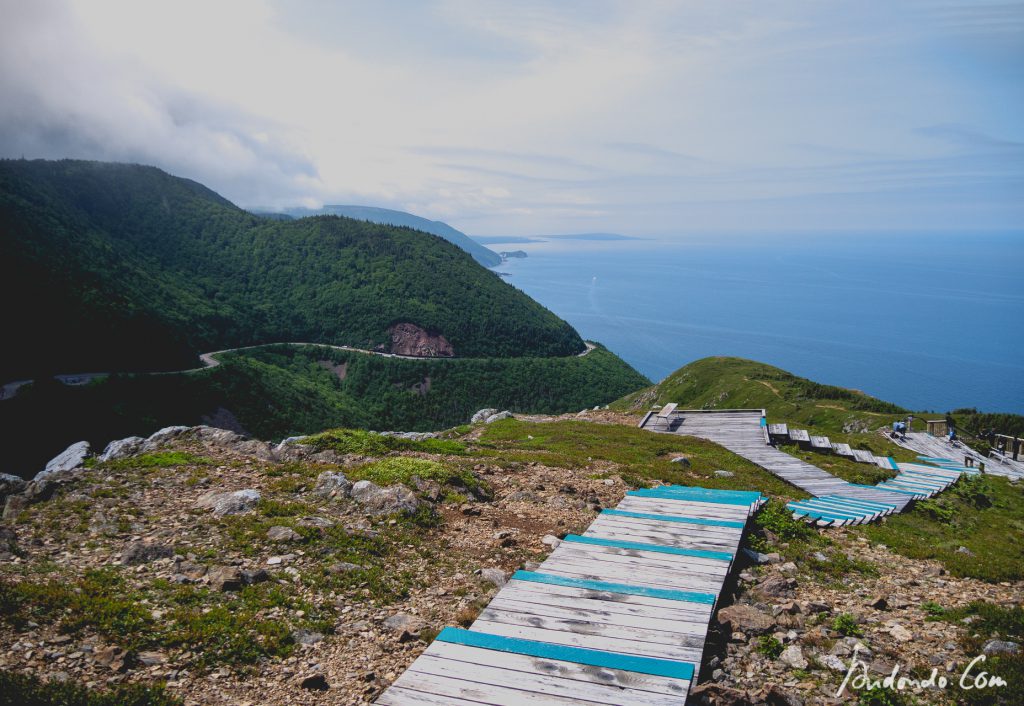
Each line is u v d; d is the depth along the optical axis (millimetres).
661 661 7289
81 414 128375
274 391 186500
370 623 9633
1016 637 9383
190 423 150500
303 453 20750
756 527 15102
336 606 10078
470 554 13156
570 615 8797
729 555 11367
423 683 6973
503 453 25375
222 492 15000
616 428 39031
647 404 122062
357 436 23312
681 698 6531
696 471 25469
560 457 24797
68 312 182625
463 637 7996
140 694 7113
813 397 84625
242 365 190625
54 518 12766
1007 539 20672
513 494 17812
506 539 13789
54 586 9258
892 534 17875
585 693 6699
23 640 7848
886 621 10281
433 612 10188
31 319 171625
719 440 35969
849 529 17766
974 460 35656
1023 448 40625
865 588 12172
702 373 115562
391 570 11727
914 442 41344
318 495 15625
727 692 7359
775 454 31625
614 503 17750
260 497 14500
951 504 24422
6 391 138125
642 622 8570
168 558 11062
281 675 8070
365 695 7684
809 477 26781
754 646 9125
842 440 40938
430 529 14367
